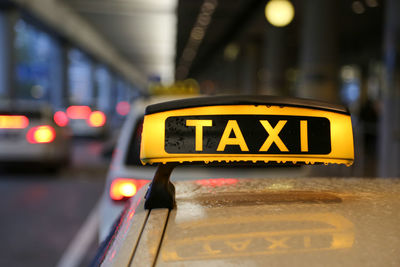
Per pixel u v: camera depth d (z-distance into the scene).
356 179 1.24
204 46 40.41
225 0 22.61
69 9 28.70
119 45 44.50
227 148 0.88
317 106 0.91
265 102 0.89
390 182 1.17
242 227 0.78
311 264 0.64
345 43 34.53
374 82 39.78
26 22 27.09
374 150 18.02
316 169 8.99
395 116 8.09
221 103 0.88
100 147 17.47
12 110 9.65
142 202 0.95
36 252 4.52
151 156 0.89
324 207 0.88
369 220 0.80
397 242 0.70
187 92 6.80
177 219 0.83
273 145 0.89
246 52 33.44
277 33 22.88
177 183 1.19
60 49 35.59
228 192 1.05
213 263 0.66
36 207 6.62
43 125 9.74
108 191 3.17
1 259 4.29
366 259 0.65
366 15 24.59
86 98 49.12
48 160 9.74
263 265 0.64
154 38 37.38
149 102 3.66
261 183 1.17
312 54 13.12
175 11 25.59
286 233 0.74
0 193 7.68
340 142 0.92
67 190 8.06
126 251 0.72
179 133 0.89
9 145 9.58
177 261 0.67
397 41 8.01
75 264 4.18
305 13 13.48
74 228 5.46
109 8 26.50
